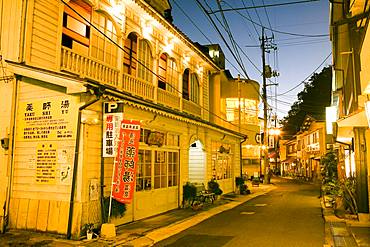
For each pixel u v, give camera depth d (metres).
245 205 18.48
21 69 10.14
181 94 18.27
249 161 40.69
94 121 10.03
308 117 46.53
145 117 13.31
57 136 10.23
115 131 10.39
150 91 15.19
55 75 9.67
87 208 9.92
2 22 10.41
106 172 11.09
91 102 9.82
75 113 10.06
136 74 14.62
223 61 30.67
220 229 11.54
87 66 11.60
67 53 10.98
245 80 34.84
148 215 13.55
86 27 12.05
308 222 12.82
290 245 9.22
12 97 10.64
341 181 16.02
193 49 19.08
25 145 10.64
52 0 10.74
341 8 12.97
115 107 10.52
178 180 16.23
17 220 10.35
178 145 16.41
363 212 12.31
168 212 15.01
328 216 13.77
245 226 12.08
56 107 10.34
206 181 19.58
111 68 12.62
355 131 12.59
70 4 11.43
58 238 9.52
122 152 10.30
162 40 16.72
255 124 36.94
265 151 36.59
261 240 9.81
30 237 9.55
